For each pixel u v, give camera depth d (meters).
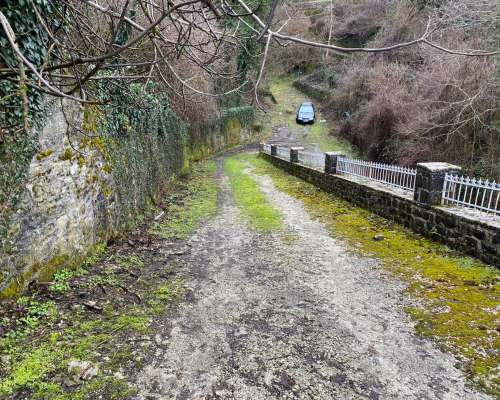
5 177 3.58
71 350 3.16
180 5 1.66
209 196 10.56
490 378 2.82
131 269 5.11
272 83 32.72
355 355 3.17
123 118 6.70
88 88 5.18
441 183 6.02
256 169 16.09
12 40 1.55
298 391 2.75
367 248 5.86
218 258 5.65
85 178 5.21
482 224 4.91
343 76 24.75
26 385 2.73
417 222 6.39
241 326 3.66
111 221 6.12
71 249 4.78
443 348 3.21
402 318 3.73
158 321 3.74
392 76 15.60
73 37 4.45
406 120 13.41
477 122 10.66
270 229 7.17
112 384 2.79
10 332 3.30
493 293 4.11
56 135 4.46
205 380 2.87
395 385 2.80
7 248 3.62
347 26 21.70
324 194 10.39
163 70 8.66
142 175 8.00
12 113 3.63
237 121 25.84
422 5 16.66
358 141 20.52
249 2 2.81
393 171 8.02
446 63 11.56
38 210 4.11
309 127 27.16
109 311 3.88
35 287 4.02
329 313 3.89
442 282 4.47
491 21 11.49
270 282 4.71
